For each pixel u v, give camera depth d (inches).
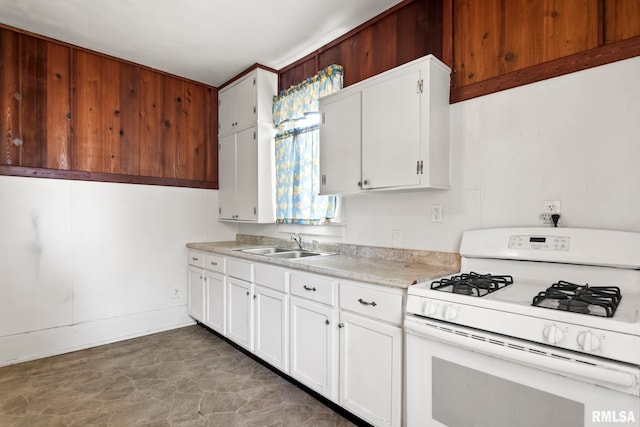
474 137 76.4
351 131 87.3
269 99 128.5
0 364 102.3
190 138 144.0
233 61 125.1
